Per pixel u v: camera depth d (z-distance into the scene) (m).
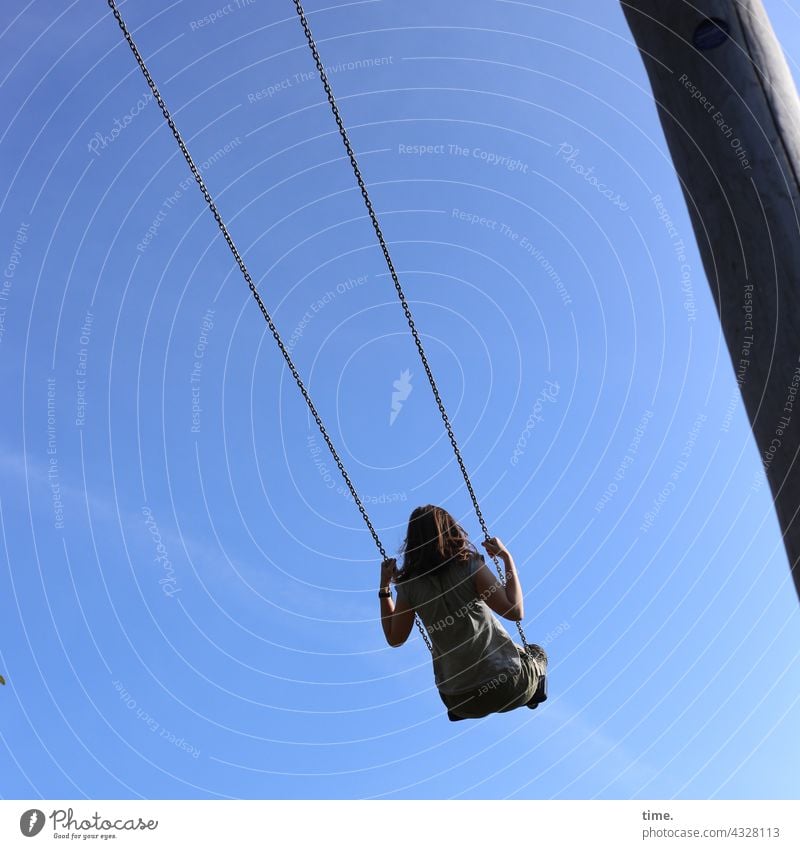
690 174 3.55
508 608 5.13
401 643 5.31
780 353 3.15
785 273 3.21
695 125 3.54
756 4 3.64
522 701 5.14
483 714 5.15
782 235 3.26
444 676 5.12
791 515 3.04
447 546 5.16
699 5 3.59
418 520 5.23
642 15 3.77
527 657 5.23
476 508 5.93
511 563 5.38
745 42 3.53
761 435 3.17
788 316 3.17
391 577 5.42
